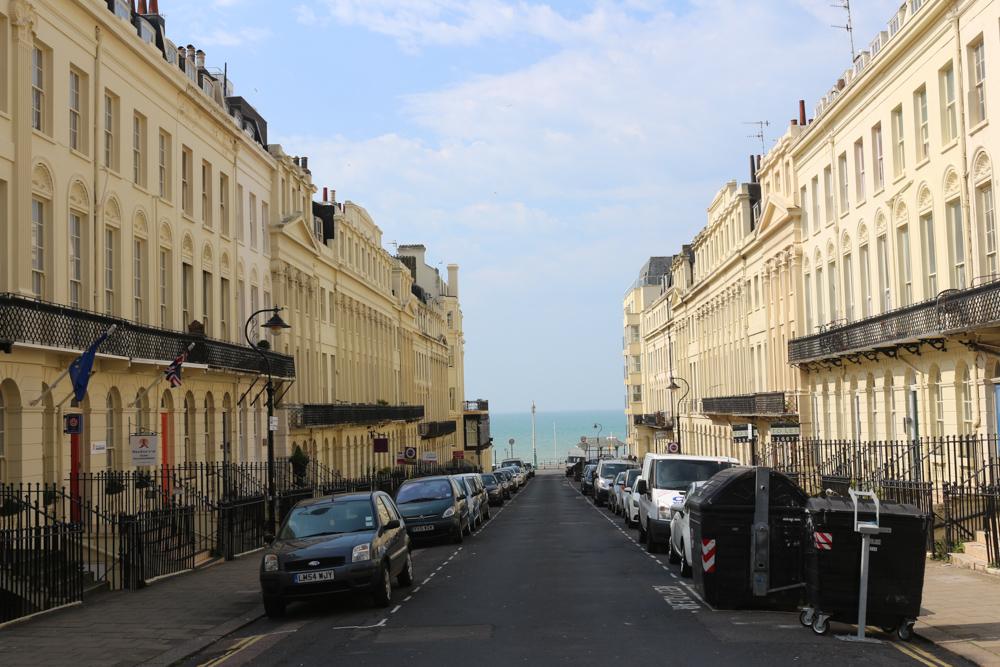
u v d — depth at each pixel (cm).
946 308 2319
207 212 3142
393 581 1766
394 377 6600
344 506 1606
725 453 5506
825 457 3266
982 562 1631
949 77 2486
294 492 2966
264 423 3553
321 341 4550
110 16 2327
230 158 3347
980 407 2300
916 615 1106
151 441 1977
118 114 2433
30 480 1862
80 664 1098
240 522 2400
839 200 3416
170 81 2752
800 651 1046
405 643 1154
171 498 2098
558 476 10788
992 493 1630
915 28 2580
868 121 3062
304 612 1479
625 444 10544
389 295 6216
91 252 2238
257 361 3250
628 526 3145
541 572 1855
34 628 1334
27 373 1877
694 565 1463
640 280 10038
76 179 2172
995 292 2098
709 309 6078
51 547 1578
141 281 2600
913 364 2734
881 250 3036
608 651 1059
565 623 1251
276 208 3869
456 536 2639
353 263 5288
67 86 2141
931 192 2567
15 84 1914
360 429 5091
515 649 1087
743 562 1329
